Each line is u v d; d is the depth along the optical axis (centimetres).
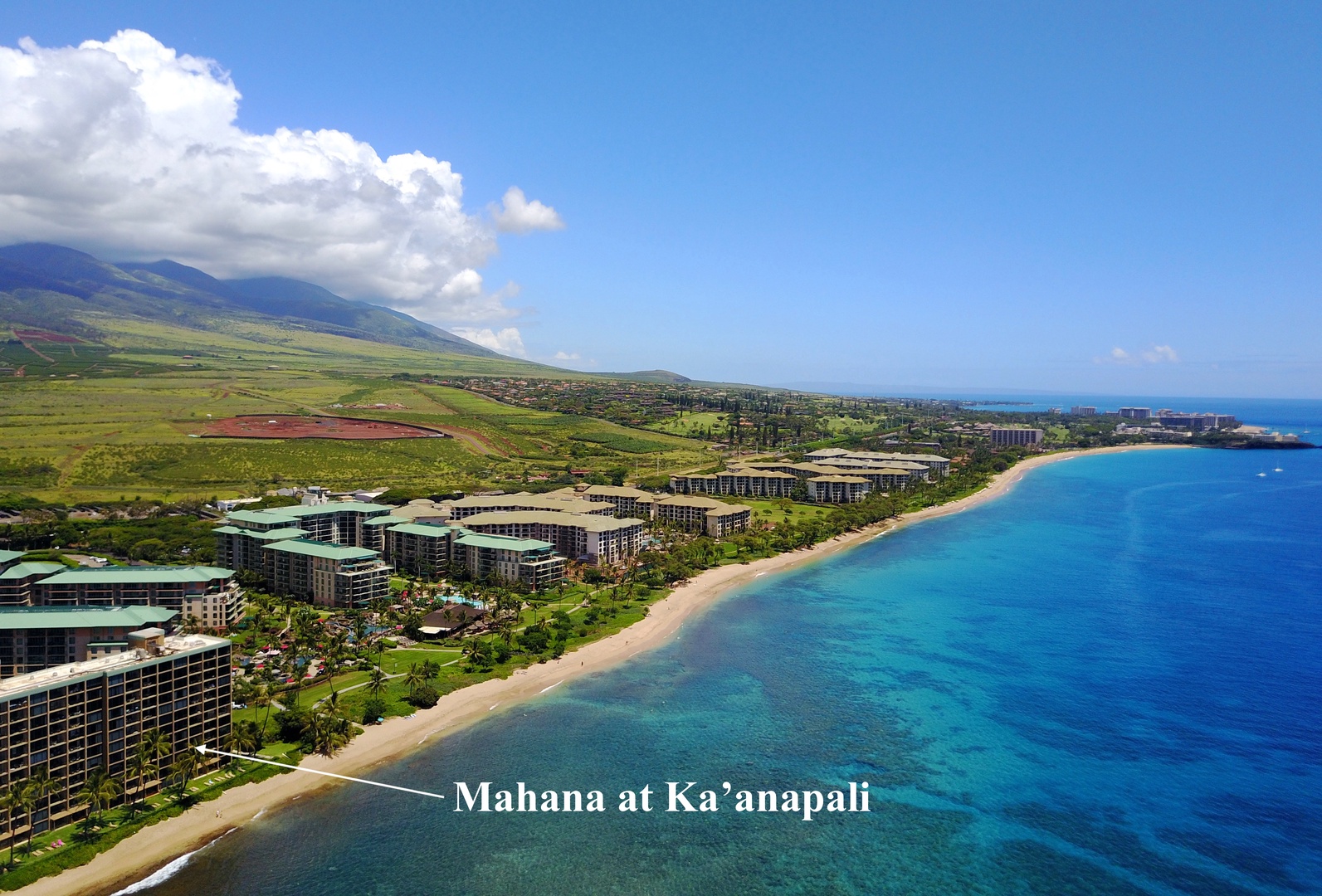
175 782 14400
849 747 16775
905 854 13212
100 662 14100
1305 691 19712
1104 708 18750
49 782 12581
